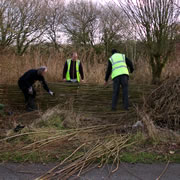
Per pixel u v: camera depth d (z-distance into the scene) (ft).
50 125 15.26
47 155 11.05
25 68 23.93
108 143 12.33
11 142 12.80
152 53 19.29
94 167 9.93
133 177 9.08
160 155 11.18
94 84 19.85
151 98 17.19
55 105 20.03
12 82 22.15
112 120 16.92
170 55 20.04
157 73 19.75
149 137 13.15
